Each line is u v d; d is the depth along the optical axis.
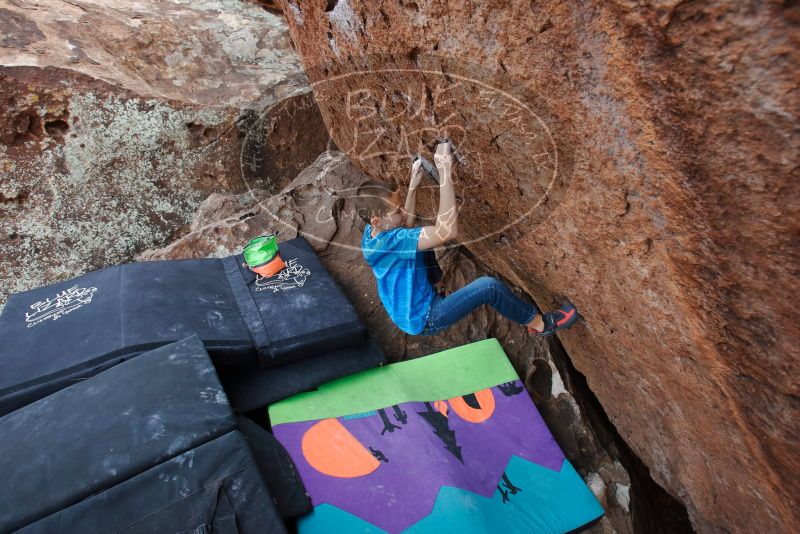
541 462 2.61
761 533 2.18
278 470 2.34
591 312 2.34
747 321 1.41
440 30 1.64
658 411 2.44
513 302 2.50
